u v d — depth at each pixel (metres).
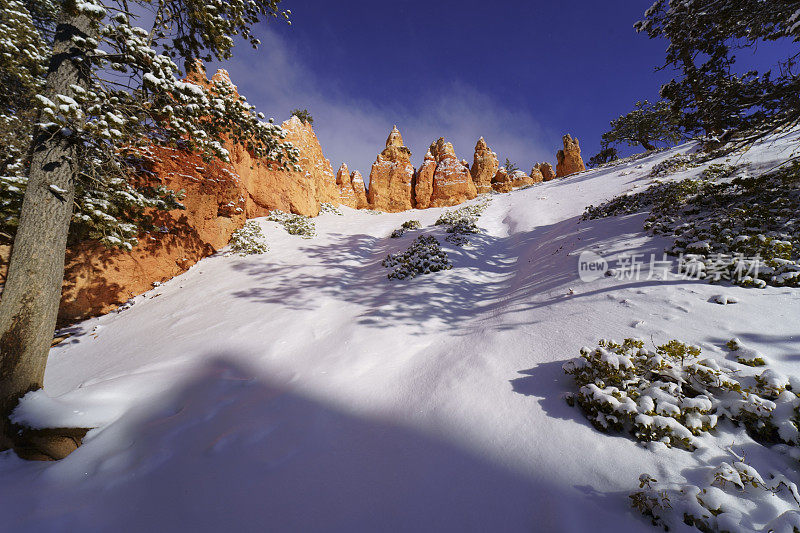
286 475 2.95
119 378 5.09
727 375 3.14
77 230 9.33
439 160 38.66
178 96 5.45
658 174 15.77
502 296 8.10
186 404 4.36
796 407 2.59
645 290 5.42
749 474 2.21
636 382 3.25
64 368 6.80
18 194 7.03
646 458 2.62
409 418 3.76
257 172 19.06
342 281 10.65
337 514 2.50
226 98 6.61
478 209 22.08
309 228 17.95
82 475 3.11
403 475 2.86
